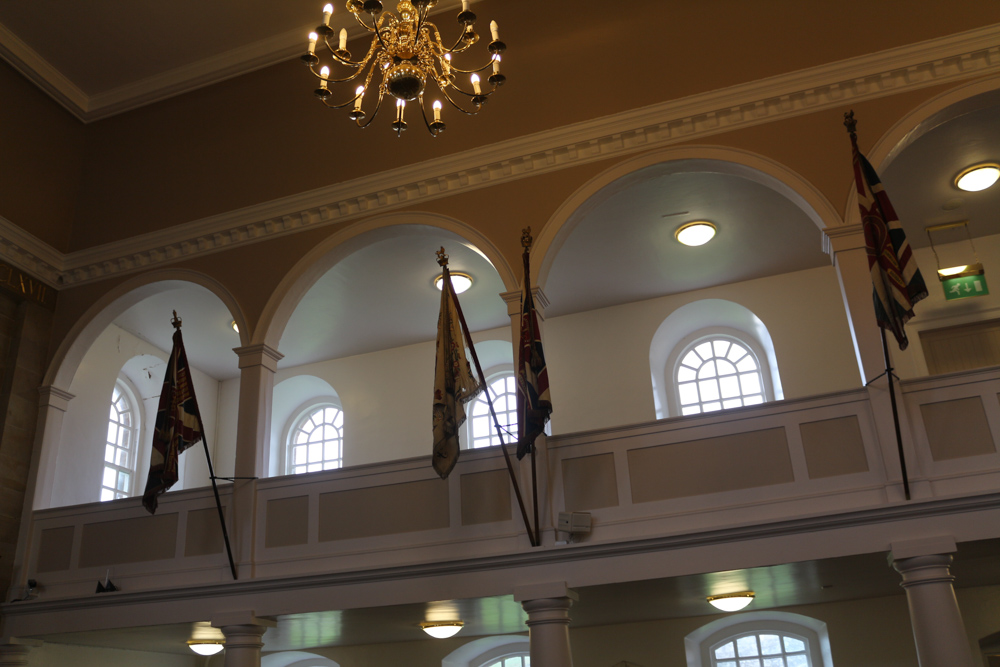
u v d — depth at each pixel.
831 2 9.48
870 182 7.84
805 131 9.13
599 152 9.77
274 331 10.53
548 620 8.10
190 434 9.73
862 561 7.97
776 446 8.30
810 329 12.34
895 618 10.41
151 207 11.94
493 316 13.68
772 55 9.48
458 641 12.09
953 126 9.48
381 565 8.91
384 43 6.93
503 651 12.61
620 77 9.99
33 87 11.86
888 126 8.86
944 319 11.73
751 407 8.50
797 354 12.28
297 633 10.80
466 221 10.05
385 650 12.40
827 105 9.16
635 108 9.74
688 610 10.55
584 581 8.21
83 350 11.77
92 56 11.76
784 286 12.68
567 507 8.69
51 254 11.89
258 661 9.25
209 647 11.26
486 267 12.12
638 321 13.25
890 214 7.69
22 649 10.27
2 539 10.53
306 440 15.22
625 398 12.87
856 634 10.51
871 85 9.07
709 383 13.27
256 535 9.72
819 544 7.68
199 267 11.30
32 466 11.08
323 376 14.95
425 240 11.30
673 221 11.15
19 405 11.14
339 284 12.41
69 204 12.38
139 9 10.99
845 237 8.59
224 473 14.87
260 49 11.70
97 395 12.98
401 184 10.41
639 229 11.29
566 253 11.76
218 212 11.44
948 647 7.00
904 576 7.43
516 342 9.23
